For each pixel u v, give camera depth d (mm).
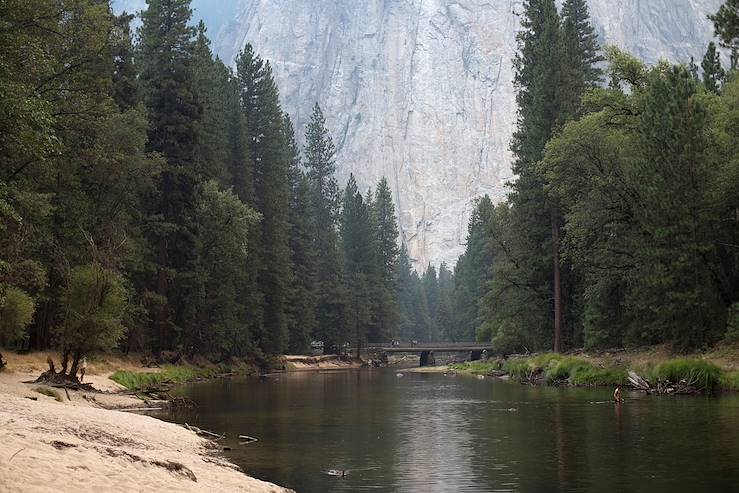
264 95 87250
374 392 46250
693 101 44125
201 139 62438
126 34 50656
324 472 18547
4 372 35969
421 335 176250
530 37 70312
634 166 46188
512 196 64250
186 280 60781
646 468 18281
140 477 12977
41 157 25453
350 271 119000
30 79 31891
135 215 55562
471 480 17391
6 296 35281
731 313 42031
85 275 34156
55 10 35406
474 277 124750
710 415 27922
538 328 65812
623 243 50250
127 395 36281
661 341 49188
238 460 20234
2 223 29734
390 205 139500
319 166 128375
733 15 31312
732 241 45469
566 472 18125
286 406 35969
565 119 59938
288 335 88500
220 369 71375
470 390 47000
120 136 48719
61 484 11094
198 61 63781
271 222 85188
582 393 40969
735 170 43812
